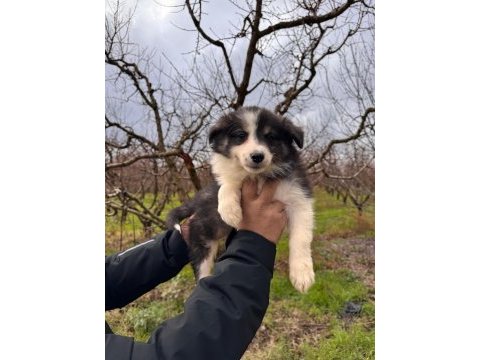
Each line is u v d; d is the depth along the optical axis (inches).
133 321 31.4
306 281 18.2
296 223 19.8
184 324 11.7
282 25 31.8
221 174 21.9
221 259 13.8
